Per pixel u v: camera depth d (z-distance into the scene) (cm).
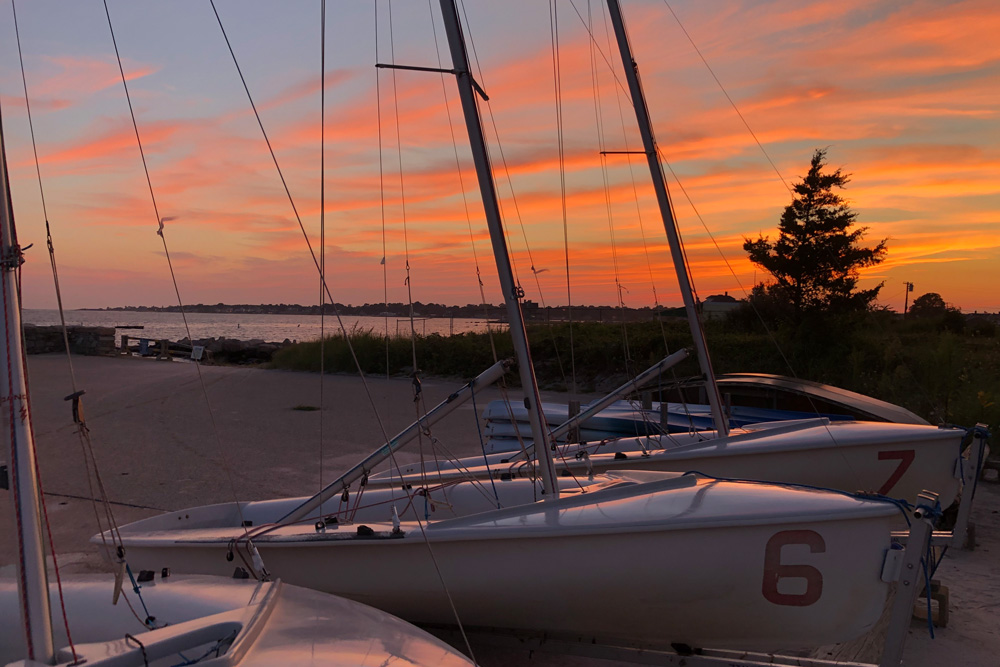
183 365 2470
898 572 335
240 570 412
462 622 403
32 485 214
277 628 280
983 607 485
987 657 411
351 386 1814
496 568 380
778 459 592
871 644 426
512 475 595
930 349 1344
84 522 652
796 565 347
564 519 380
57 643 307
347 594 408
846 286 1656
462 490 571
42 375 1997
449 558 388
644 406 873
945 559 588
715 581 355
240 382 1905
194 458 932
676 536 358
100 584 343
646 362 1741
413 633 295
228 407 1429
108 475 834
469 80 453
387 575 399
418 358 2141
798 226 1733
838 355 1520
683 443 710
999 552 602
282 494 748
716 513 360
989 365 1273
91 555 565
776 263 1728
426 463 718
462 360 2056
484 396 1630
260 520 559
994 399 1009
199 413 1338
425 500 510
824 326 1584
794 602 349
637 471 548
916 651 418
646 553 362
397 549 394
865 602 343
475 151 454
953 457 564
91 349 2867
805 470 589
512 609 386
